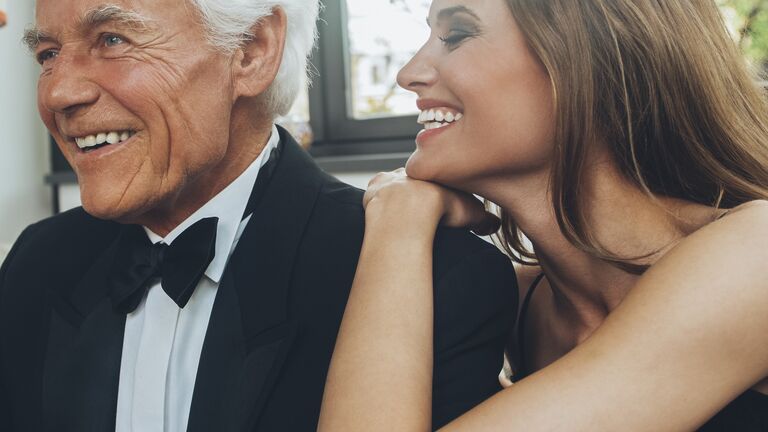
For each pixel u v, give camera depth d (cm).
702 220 107
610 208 110
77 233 119
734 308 89
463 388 100
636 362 88
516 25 104
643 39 108
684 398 88
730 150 112
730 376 90
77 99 94
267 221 105
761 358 90
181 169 99
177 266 98
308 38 115
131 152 97
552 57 102
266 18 105
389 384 89
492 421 87
